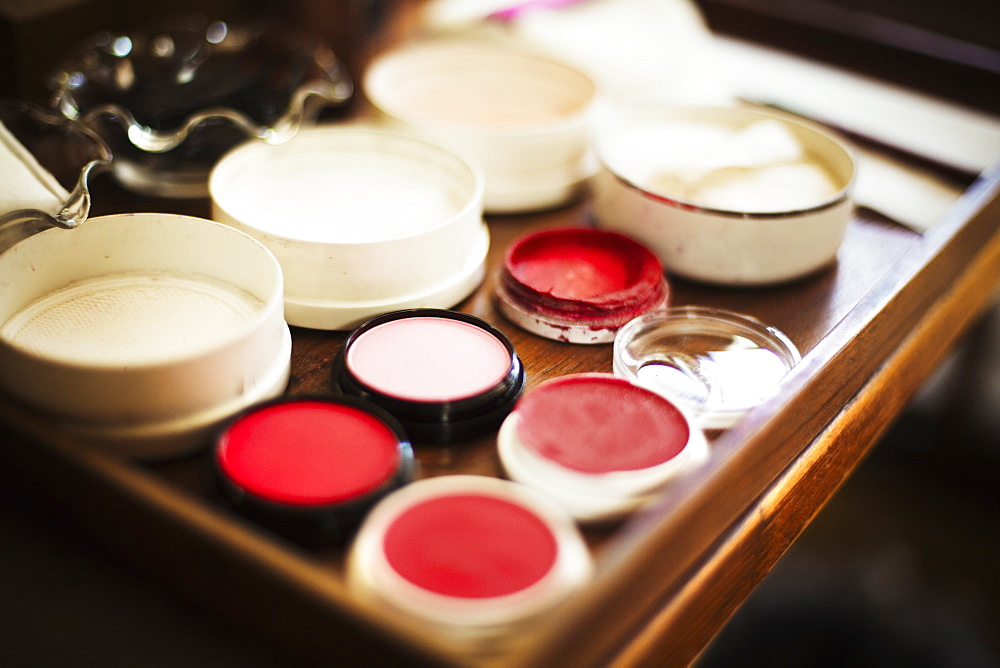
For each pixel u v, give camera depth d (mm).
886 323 423
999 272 528
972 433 744
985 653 622
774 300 434
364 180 444
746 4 638
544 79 540
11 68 475
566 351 403
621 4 613
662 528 312
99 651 323
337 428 348
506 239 461
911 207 495
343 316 397
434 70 538
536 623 298
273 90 488
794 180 456
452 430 357
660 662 334
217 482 331
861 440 418
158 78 480
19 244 365
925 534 715
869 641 627
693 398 378
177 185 460
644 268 422
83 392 333
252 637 316
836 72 608
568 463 344
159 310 376
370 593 302
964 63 596
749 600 628
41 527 349
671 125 496
